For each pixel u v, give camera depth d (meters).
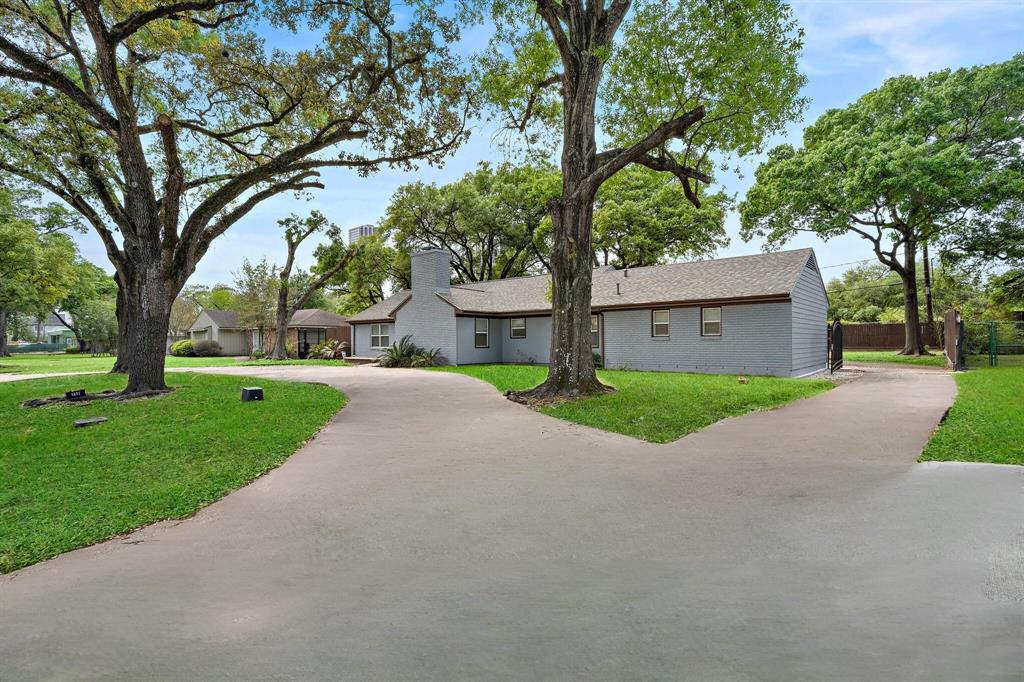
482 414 9.80
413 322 25.06
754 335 17.75
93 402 10.92
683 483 5.40
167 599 3.14
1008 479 5.27
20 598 3.19
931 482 5.20
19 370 22.23
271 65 13.04
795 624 2.75
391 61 13.41
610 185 15.75
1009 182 20.52
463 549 3.86
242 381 15.04
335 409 10.29
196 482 5.55
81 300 47.50
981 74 21.52
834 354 18.69
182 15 12.18
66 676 2.39
